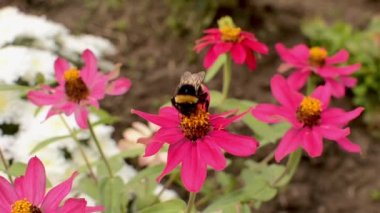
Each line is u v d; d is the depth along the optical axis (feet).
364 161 2.41
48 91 1.43
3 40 1.95
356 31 2.91
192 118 1.16
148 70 2.64
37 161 1.13
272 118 1.30
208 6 2.92
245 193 1.36
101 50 2.54
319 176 2.35
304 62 1.57
